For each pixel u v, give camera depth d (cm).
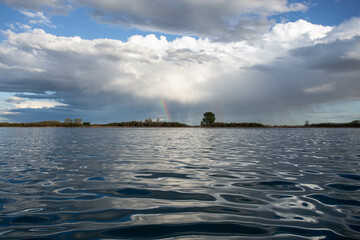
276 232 288
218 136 2775
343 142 1788
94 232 287
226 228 299
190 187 498
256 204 391
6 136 2666
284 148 1341
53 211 358
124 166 752
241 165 770
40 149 1273
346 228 298
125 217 335
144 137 2522
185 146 1470
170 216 339
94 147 1392
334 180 559
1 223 313
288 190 474
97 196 435
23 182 539
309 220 324
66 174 630
